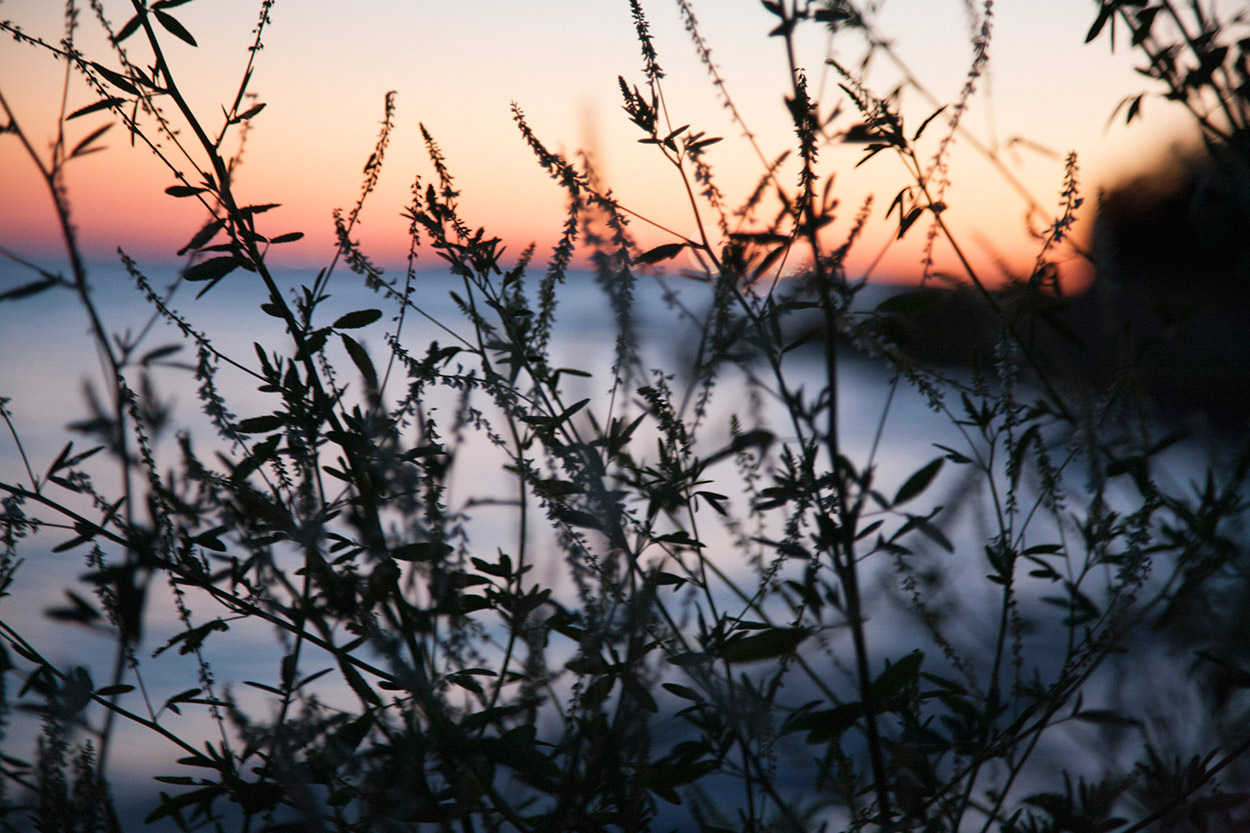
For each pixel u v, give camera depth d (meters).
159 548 1.17
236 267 1.18
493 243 1.16
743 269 1.09
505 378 1.16
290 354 1.18
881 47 1.21
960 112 1.21
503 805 1.06
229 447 1.18
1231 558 1.21
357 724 1.11
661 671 1.06
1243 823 1.16
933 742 1.20
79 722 1.14
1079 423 1.22
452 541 1.15
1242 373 1.18
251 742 1.06
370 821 1.06
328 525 1.20
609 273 1.07
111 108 1.13
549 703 1.23
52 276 1.11
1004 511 1.21
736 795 1.65
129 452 1.16
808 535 1.10
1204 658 1.22
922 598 1.22
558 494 1.13
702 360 1.10
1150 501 1.20
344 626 1.17
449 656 1.16
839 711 1.10
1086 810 1.19
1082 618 1.26
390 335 1.17
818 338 1.09
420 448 1.14
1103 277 1.25
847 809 1.21
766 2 1.04
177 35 1.16
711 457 1.08
